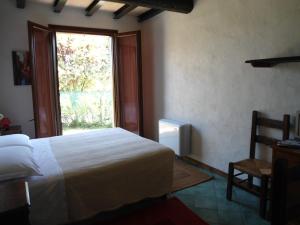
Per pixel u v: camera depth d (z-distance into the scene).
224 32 3.01
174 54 3.96
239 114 2.92
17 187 1.30
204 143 3.50
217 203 2.55
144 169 2.34
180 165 3.66
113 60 4.62
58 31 4.04
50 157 2.32
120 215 2.35
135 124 4.76
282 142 2.08
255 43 2.64
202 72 3.42
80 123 6.95
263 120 2.59
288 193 1.00
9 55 3.70
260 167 2.42
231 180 2.58
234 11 2.85
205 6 3.26
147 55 4.67
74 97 6.81
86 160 2.24
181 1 3.34
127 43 4.56
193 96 3.63
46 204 1.88
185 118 3.86
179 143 3.64
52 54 4.01
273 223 0.99
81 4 3.94
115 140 2.87
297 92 2.30
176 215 2.34
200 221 2.24
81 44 6.73
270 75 2.53
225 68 3.05
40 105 3.74
